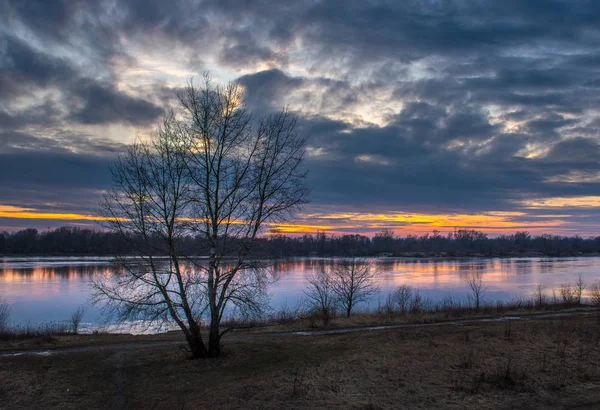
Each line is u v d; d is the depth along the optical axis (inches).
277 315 1187.3
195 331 650.8
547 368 561.0
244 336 833.5
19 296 1828.2
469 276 2812.5
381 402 455.8
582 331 768.3
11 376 573.0
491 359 599.5
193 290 668.7
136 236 639.8
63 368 609.0
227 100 657.0
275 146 671.8
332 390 490.6
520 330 792.9
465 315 1074.1
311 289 1852.9
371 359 605.9
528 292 1963.6
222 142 649.0
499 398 468.8
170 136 646.5
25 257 4734.3
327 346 714.2
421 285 2287.2
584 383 515.5
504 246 7357.3
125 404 476.4
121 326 1129.4
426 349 657.0
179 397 488.4
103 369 602.9
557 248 7229.3
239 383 521.3
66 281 2358.5
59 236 5270.7
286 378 531.8
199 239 655.8
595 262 4655.5
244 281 673.0
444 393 481.4
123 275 669.9
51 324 1175.6
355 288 1425.9
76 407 472.4
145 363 629.6
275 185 674.8
